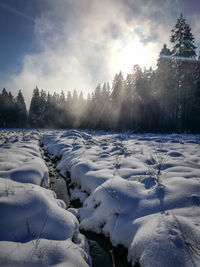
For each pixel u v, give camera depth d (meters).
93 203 3.97
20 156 6.52
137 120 27.89
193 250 1.92
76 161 6.49
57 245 2.21
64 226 2.67
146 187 3.69
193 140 11.37
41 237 2.41
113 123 31.81
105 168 5.29
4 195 2.85
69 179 6.16
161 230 2.28
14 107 44.53
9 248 2.02
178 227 2.25
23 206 2.68
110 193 3.56
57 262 1.95
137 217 2.89
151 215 2.74
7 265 1.78
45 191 3.78
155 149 8.21
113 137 15.25
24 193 2.97
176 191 3.18
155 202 3.05
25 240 2.29
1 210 2.51
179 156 6.47
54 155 9.88
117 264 2.61
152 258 2.02
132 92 29.97
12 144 9.88
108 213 3.35
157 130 24.09
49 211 2.81
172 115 22.52
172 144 9.73
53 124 45.12
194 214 2.53
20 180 4.16
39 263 1.88
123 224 2.91
